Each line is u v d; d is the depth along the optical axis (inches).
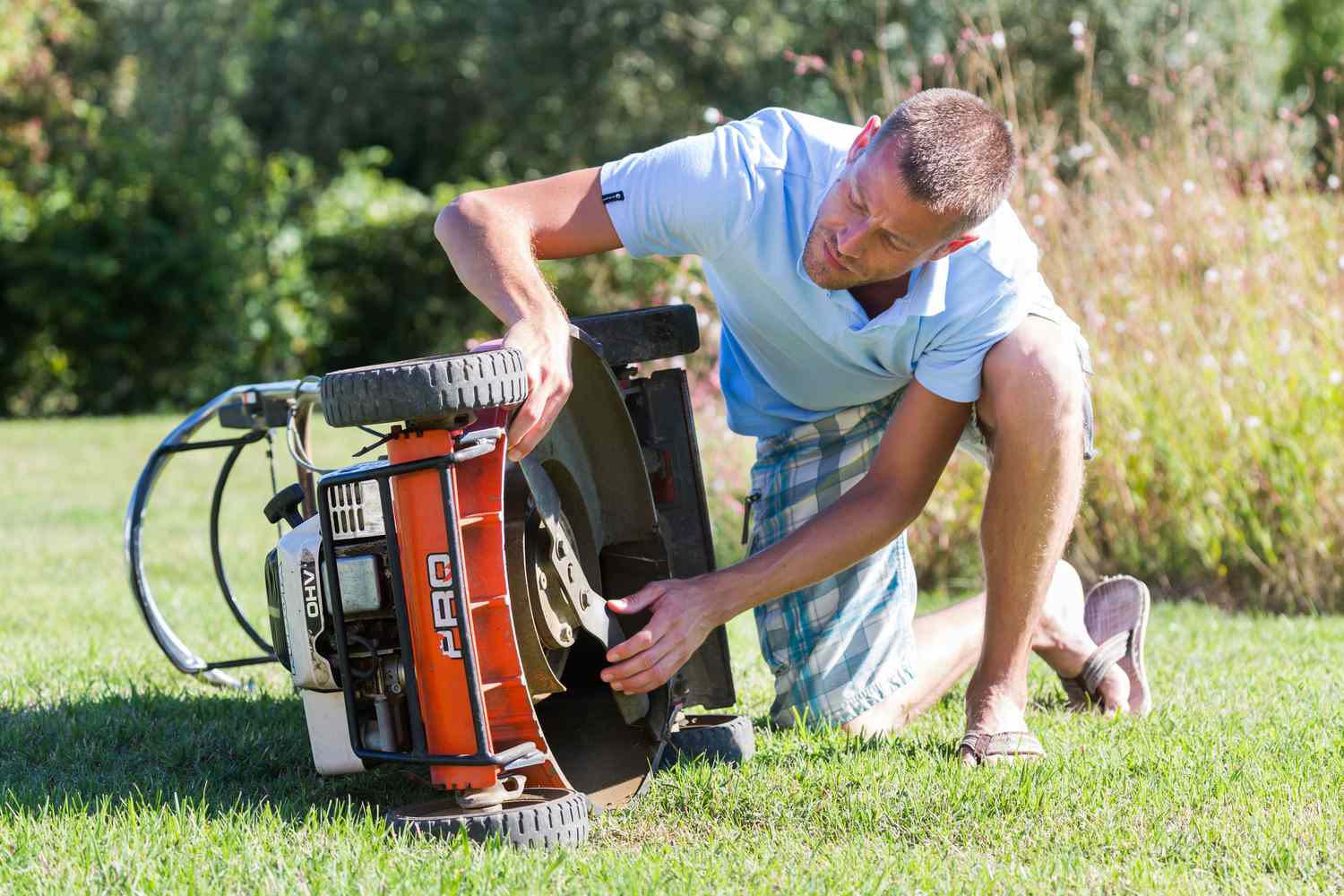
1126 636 129.0
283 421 134.6
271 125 832.9
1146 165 229.5
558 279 505.4
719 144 104.0
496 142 816.9
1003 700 107.2
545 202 102.7
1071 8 571.8
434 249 682.2
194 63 708.0
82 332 633.0
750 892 77.2
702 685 113.4
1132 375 213.8
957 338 103.0
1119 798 94.7
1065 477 103.2
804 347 113.3
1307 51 861.2
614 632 99.3
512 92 741.9
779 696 123.1
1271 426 203.3
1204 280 216.4
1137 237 221.6
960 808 91.9
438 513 83.9
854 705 120.2
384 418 81.4
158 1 707.4
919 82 239.5
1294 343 208.2
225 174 662.5
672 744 106.0
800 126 105.6
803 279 104.7
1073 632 128.0
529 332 91.1
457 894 75.9
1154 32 551.5
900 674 121.9
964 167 91.9
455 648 84.7
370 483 88.4
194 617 183.8
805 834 89.3
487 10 746.8
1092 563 214.7
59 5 673.0
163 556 242.4
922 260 97.4
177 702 130.3
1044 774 98.9
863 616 120.3
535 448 96.3
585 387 101.0
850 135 105.7
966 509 217.8
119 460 407.5
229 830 86.4
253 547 254.2
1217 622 182.4
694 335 110.2
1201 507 205.0
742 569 99.9
